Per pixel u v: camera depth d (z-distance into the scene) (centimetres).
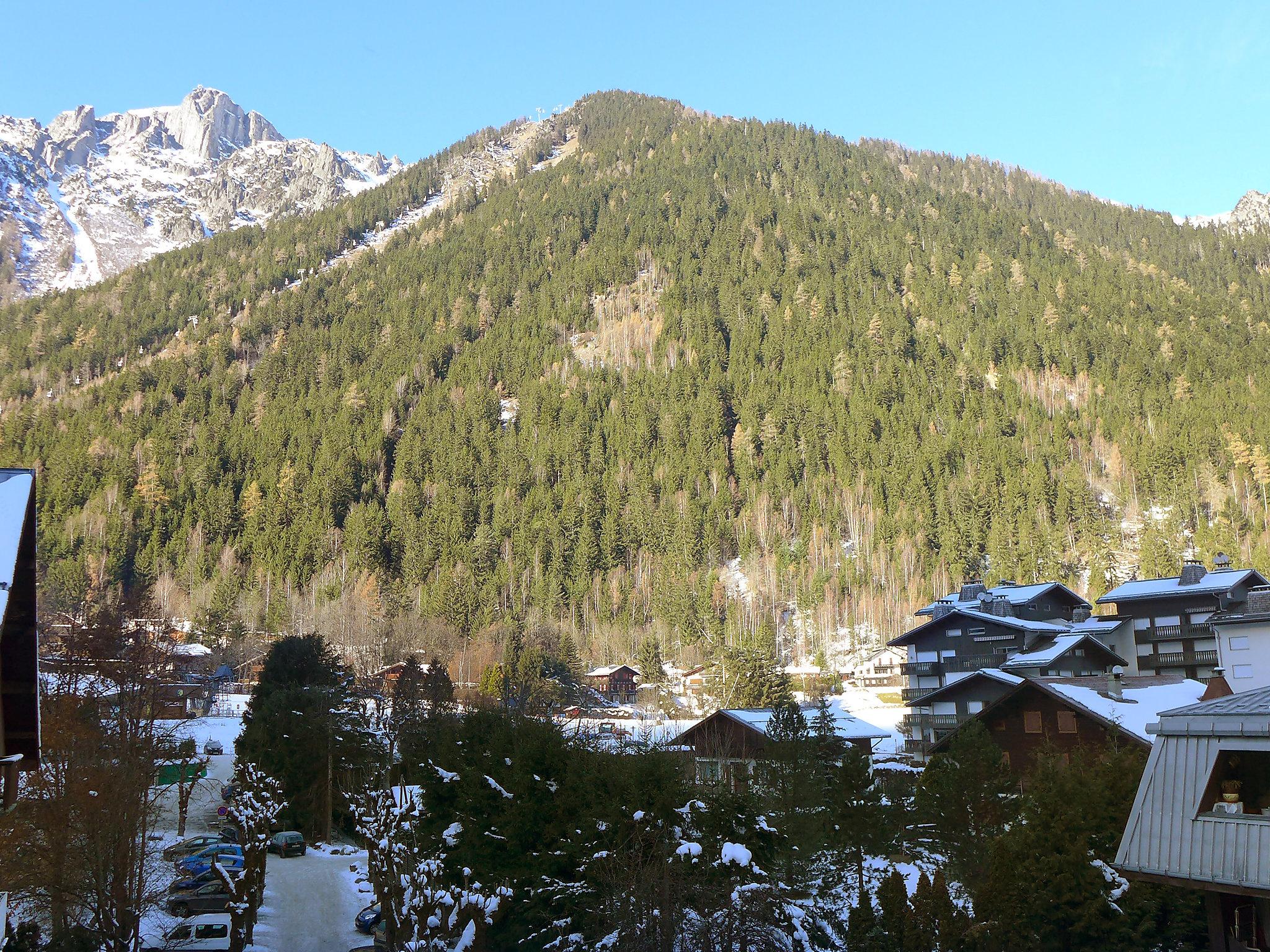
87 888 3216
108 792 3253
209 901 4309
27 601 2059
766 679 11862
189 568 19788
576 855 3072
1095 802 2752
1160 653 7881
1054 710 4647
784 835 3069
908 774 5428
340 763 6250
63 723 3628
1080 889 2588
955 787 3394
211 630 14762
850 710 11444
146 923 4109
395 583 19962
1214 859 2077
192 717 6228
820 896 3178
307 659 7594
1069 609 9000
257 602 17612
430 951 3186
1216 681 4212
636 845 2744
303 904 4481
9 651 2069
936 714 6756
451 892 3238
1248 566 16425
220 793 7312
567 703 12512
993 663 8106
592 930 2859
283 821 6206
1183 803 2181
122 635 5497
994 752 3494
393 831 3522
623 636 17900
